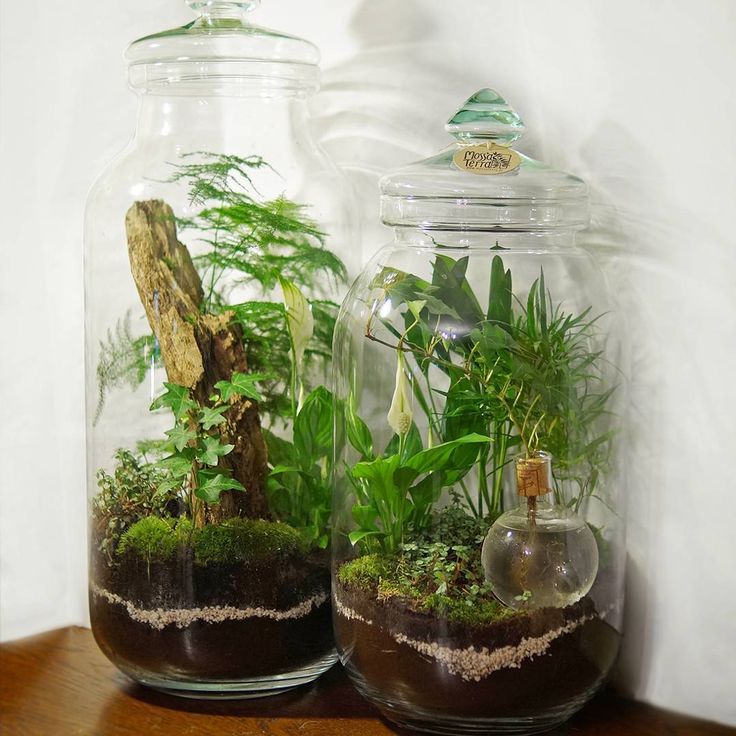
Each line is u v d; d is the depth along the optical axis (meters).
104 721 0.96
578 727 0.91
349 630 0.88
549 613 0.82
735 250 0.86
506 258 0.87
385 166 1.08
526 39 0.96
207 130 0.99
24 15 1.22
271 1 1.15
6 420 1.29
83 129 1.20
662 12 0.87
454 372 0.84
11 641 1.21
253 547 0.92
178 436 0.92
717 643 0.91
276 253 0.97
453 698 0.83
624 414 0.90
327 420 0.98
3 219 1.26
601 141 0.92
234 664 0.93
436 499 0.85
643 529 0.94
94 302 1.01
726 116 0.85
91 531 0.99
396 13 1.05
